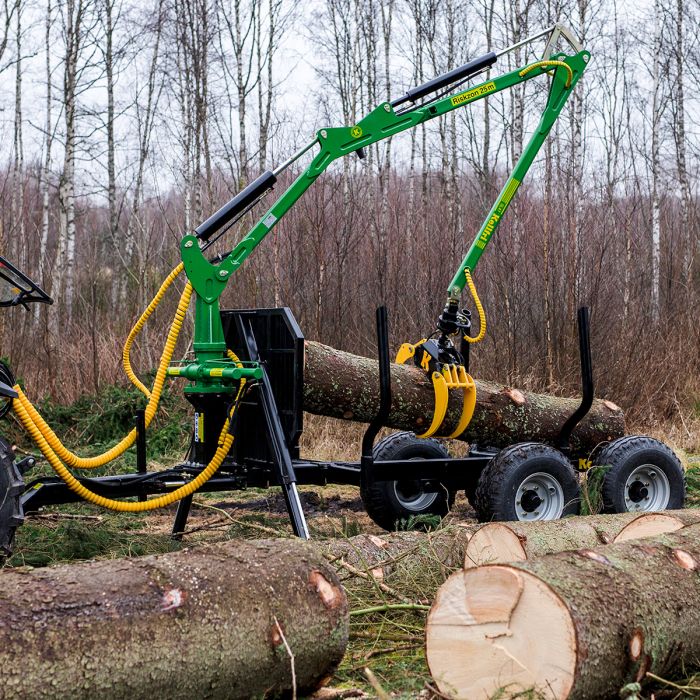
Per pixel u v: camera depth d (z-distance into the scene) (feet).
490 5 84.28
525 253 51.98
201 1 66.13
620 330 49.62
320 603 12.09
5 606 10.25
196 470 21.42
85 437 37.68
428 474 23.93
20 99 83.76
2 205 63.57
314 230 50.47
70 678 10.03
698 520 17.90
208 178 62.23
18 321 47.09
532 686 10.80
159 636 10.69
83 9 65.41
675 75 84.33
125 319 53.72
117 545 21.72
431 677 12.44
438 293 50.52
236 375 20.40
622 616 11.52
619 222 66.49
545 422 25.64
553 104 26.48
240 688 11.32
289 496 19.84
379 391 23.38
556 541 18.84
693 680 12.80
